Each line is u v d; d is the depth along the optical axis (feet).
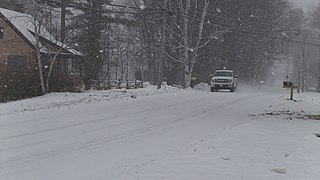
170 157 34.12
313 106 84.48
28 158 35.27
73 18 157.69
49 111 67.56
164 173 28.91
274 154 35.42
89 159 34.78
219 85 136.77
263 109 76.59
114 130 49.75
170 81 167.73
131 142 42.37
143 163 32.73
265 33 201.05
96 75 122.11
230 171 29.68
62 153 37.22
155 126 53.21
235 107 78.74
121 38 230.89
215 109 74.28
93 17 148.05
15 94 96.53
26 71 99.25
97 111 67.87
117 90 112.68
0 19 133.80
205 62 181.88
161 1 161.48
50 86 104.32
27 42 132.05
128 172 29.76
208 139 42.16
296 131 47.91
